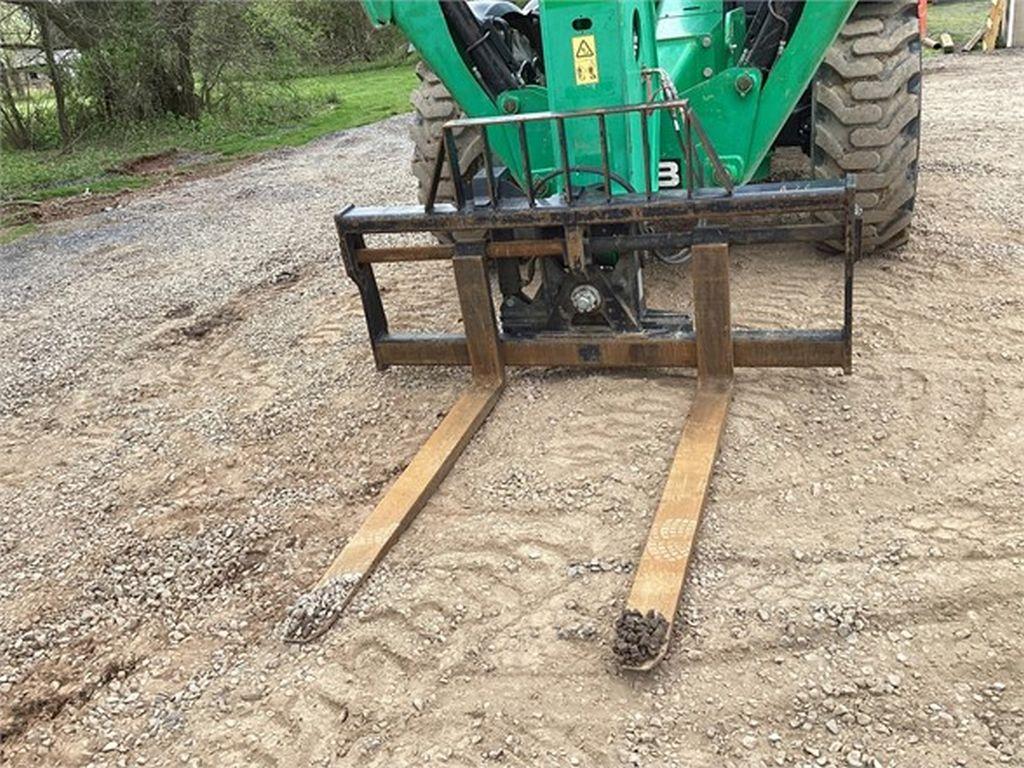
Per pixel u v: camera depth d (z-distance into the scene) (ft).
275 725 9.13
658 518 10.71
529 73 16.44
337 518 12.23
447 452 12.66
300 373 16.44
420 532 11.54
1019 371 13.55
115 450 14.75
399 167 35.29
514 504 11.84
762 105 14.69
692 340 13.46
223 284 22.24
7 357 19.26
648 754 8.29
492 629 9.87
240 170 39.24
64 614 11.10
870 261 18.06
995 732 8.14
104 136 53.88
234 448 14.26
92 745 9.21
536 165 15.14
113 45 53.62
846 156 16.99
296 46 60.13
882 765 7.95
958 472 11.53
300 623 10.19
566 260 13.33
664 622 9.23
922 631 9.21
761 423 12.82
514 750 8.49
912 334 14.96
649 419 13.14
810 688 8.73
